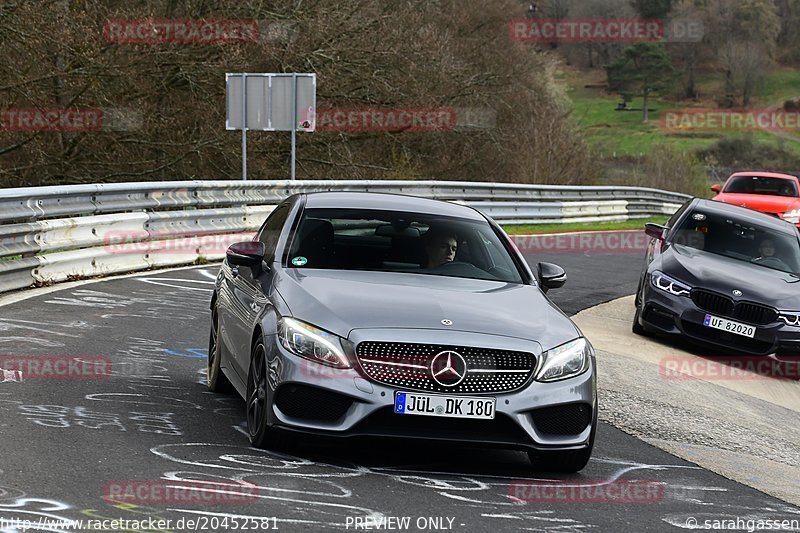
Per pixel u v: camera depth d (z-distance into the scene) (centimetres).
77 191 2508
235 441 1230
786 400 2112
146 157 5247
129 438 1197
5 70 4322
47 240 2420
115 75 4672
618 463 1330
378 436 1128
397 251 1375
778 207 4200
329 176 5997
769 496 1265
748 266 2466
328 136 5950
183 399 1446
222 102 5269
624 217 6862
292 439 1184
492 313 1217
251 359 1253
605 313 2822
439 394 1127
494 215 5403
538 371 1162
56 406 1330
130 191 2773
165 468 1080
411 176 6191
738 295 2302
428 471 1173
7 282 2270
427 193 4938
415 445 1294
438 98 6750
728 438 1628
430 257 1376
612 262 4141
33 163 4853
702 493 1224
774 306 2286
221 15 5219
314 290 1234
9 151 4669
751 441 1645
